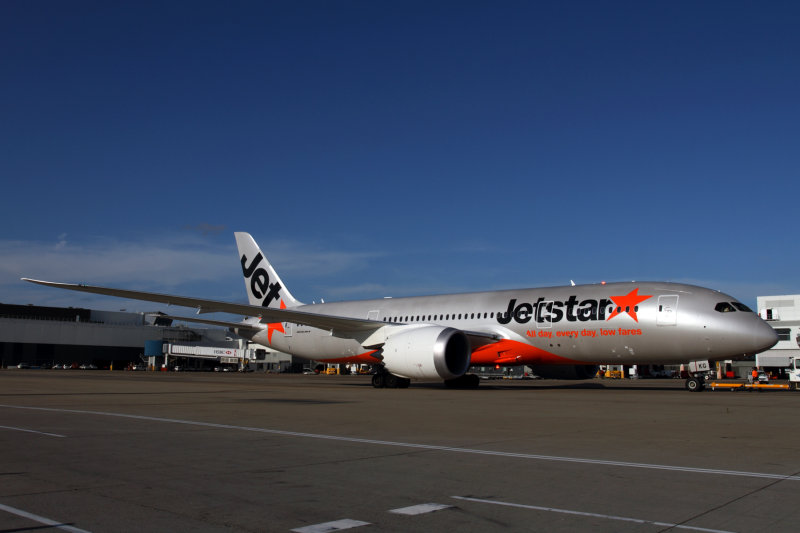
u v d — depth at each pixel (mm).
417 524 5102
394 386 27828
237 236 37906
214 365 107875
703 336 22953
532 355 26781
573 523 5113
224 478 6887
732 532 4844
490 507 5645
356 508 5613
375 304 32781
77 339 92188
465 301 29453
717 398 20078
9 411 14203
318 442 9617
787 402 18094
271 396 20266
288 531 4906
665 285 24656
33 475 7020
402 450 8859
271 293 36000
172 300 25234
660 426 11805
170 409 15016
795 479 6840
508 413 14430
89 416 13219
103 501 5832
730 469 7430
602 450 8867
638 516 5324
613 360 25344
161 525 5047
